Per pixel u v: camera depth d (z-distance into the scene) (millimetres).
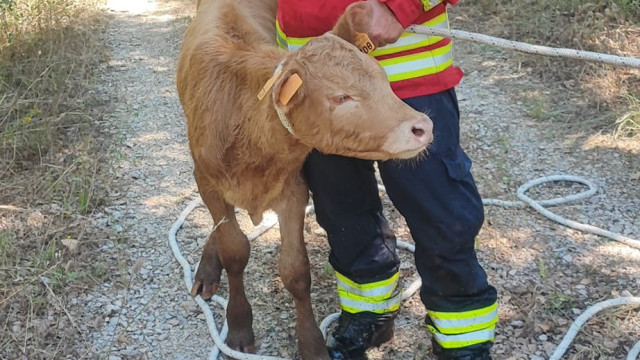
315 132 2500
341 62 2430
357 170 2990
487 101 5668
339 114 2422
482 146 5105
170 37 7512
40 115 5359
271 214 4438
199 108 3016
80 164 4867
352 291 3256
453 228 2848
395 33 2562
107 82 6340
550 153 4988
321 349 3264
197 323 3623
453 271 2920
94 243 4137
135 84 6328
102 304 3701
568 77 5848
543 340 3451
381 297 3238
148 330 3568
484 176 4770
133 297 3768
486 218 4328
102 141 5277
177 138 5395
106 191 4625
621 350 3373
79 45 6875
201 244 4203
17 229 4184
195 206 4531
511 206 4430
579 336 3449
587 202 4484
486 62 6246
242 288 3369
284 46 3168
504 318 3586
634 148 4949
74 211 4395
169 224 4379
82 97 5914
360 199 3047
